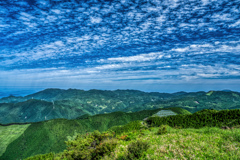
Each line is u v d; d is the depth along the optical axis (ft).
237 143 27.73
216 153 23.93
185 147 27.96
